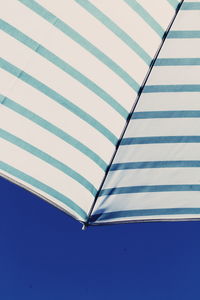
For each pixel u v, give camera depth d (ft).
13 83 6.49
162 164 7.69
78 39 6.68
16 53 6.43
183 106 7.48
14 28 6.36
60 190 7.03
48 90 6.66
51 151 6.84
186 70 7.32
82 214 7.43
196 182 7.82
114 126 7.25
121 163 7.54
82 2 6.61
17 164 6.61
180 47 7.20
